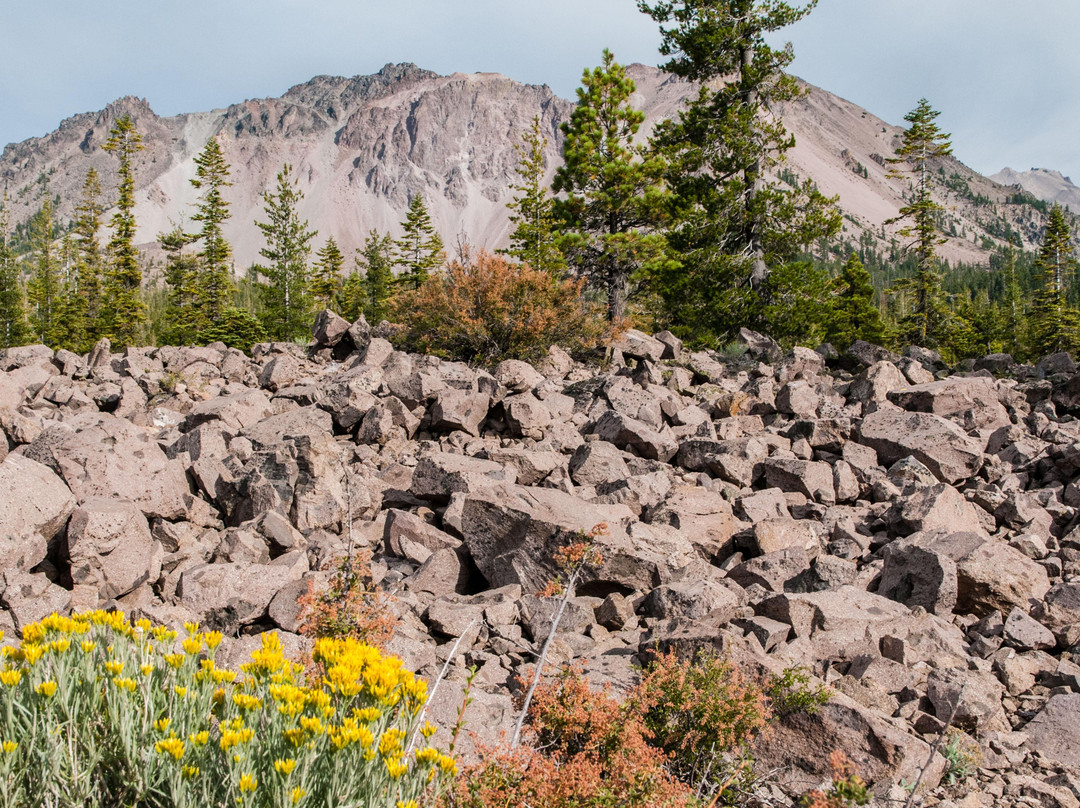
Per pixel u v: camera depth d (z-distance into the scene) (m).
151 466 8.96
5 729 3.03
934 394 13.91
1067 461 11.15
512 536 7.97
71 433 8.82
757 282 28.00
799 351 17.94
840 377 19.02
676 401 14.80
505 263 19.58
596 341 19.73
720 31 28.23
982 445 12.85
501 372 14.78
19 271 75.75
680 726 5.00
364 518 9.81
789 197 27.84
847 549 8.88
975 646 6.91
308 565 7.68
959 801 4.82
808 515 10.31
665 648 6.08
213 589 6.69
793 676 5.54
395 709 3.57
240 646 5.92
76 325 58.47
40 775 2.95
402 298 19.75
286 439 10.81
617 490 9.99
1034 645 6.90
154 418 13.41
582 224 31.47
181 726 3.25
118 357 16.97
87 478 8.32
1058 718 5.78
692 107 30.00
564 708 4.76
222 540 8.01
